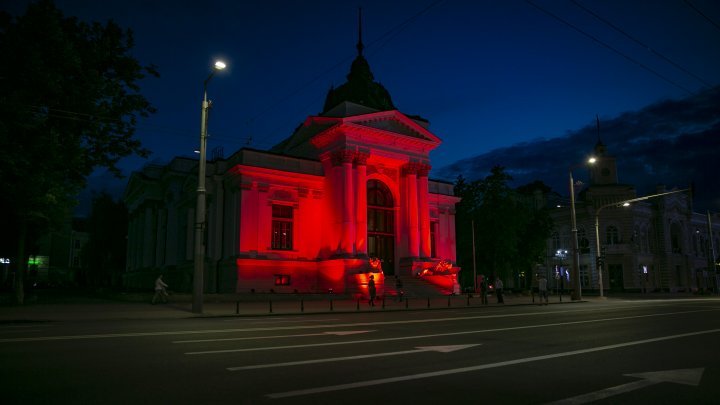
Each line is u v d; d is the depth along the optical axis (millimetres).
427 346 10930
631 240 68750
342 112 43875
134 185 61000
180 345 10758
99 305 26844
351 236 40594
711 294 59781
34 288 67000
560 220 74062
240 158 40219
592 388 6980
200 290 22141
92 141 27672
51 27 24859
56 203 26078
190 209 46562
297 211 41906
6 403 5918
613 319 18703
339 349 10359
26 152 23672
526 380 7477
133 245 62031
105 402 5992
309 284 41125
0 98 22844
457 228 56844
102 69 28312
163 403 5969
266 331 13930
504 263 54688
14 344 10805
